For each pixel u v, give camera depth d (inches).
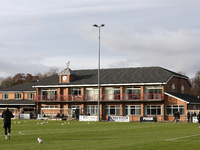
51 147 663.1
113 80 2672.2
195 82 4488.2
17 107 3053.6
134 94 2551.7
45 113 2878.9
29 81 5191.9
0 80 5516.7
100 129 1285.7
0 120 2351.1
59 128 1358.3
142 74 2691.9
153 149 620.4
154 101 2504.9
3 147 665.0
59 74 2847.0
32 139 839.7
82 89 2755.9
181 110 2405.3
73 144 718.5
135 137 896.9
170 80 2625.5
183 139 829.2
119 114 2608.3
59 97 2815.0
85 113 2748.5
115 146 673.0
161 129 1288.1
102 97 2655.0
